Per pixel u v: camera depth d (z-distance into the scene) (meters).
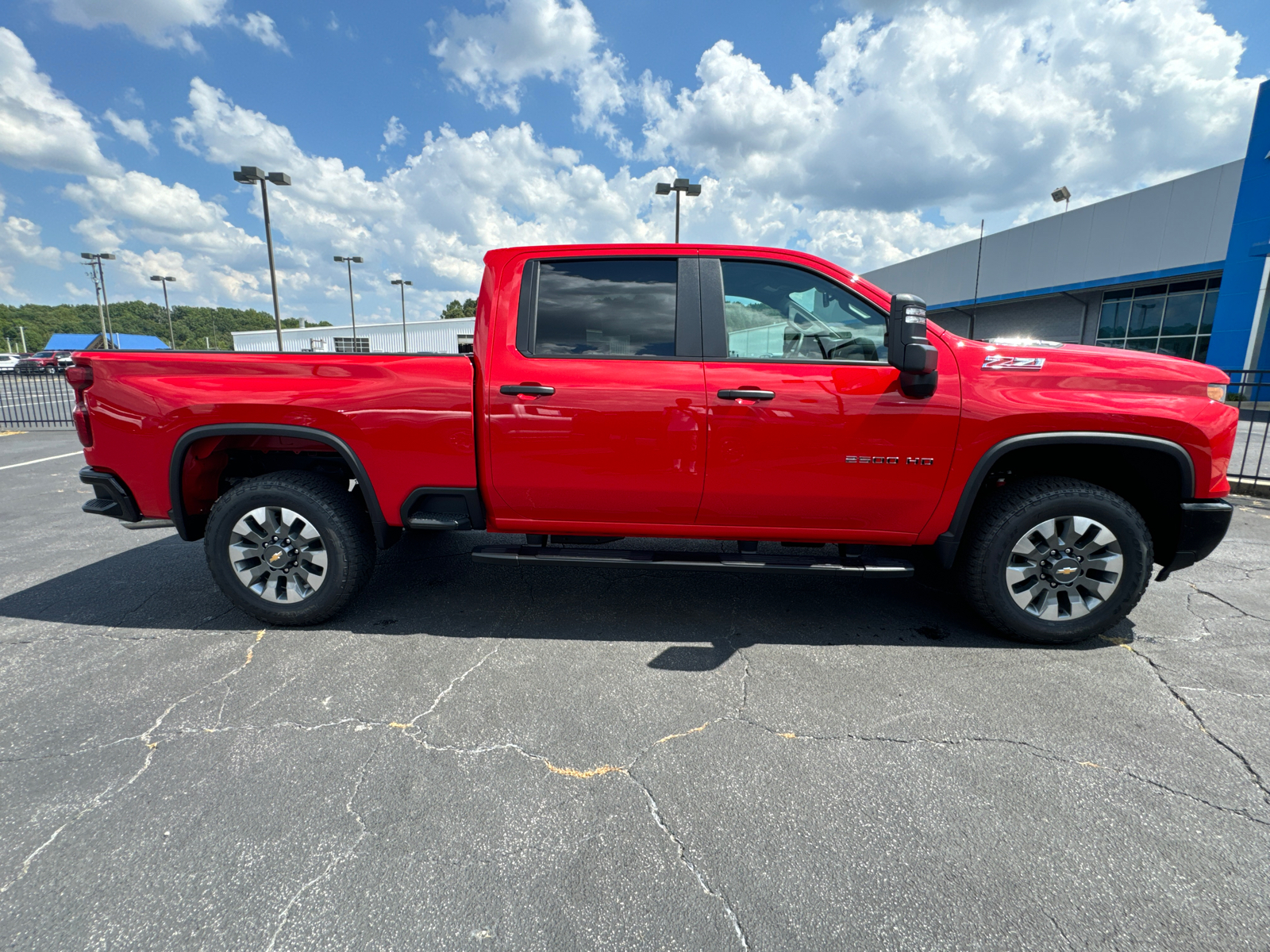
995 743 2.16
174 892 1.54
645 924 1.46
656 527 2.96
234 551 2.98
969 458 2.71
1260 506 5.80
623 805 1.85
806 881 1.58
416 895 1.53
